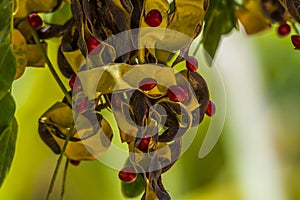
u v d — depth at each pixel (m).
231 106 1.20
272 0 0.77
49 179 1.16
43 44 0.71
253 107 1.22
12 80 0.64
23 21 0.70
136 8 0.65
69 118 0.69
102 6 0.65
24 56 0.70
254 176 1.25
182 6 0.66
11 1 0.65
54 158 1.15
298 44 0.71
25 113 0.98
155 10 0.65
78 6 0.65
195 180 1.23
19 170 1.15
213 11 0.79
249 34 0.80
